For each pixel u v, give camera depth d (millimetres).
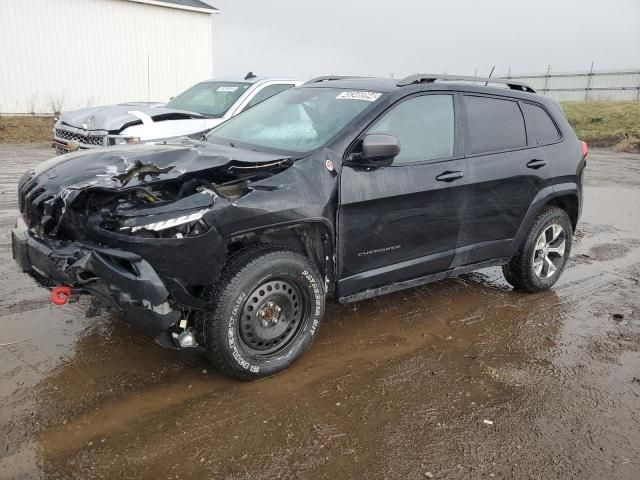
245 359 3412
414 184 4043
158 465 2717
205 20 22984
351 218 3771
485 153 4586
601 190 11555
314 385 3521
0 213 7250
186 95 9773
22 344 3771
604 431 3164
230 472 2693
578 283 5699
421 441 3006
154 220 2975
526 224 4977
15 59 18562
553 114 5305
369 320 4555
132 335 3988
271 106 4730
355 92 4285
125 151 3602
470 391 3535
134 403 3209
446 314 4758
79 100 20188
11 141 16266
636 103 27234
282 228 3422
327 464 2785
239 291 3279
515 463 2857
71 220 3162
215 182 3355
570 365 3938
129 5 20688
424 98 4281
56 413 3062
